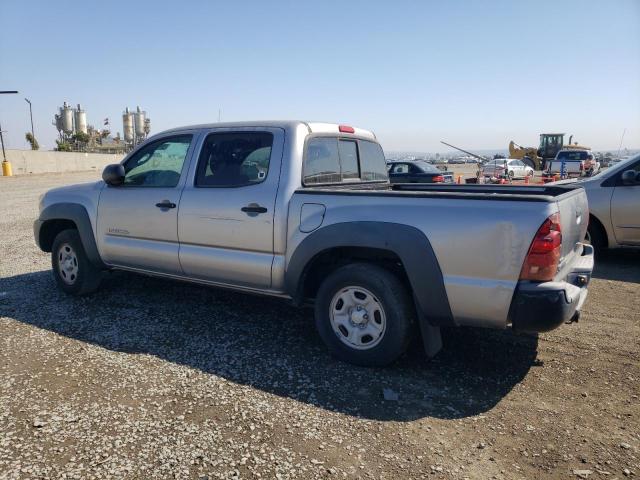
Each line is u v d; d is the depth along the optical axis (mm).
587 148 39031
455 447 2873
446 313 3539
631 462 2734
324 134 4645
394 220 3648
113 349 4195
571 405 3348
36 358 3998
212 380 3654
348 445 2877
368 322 3840
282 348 4273
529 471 2664
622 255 8164
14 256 8008
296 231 4062
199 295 5766
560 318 3258
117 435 2941
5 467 2635
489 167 31594
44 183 27172
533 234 3240
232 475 2598
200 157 4734
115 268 5426
